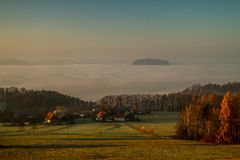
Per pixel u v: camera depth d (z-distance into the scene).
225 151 69.88
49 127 143.75
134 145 82.75
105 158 59.34
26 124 152.75
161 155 63.50
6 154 64.12
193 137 99.56
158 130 125.38
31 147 77.44
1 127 140.50
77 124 158.00
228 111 94.62
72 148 75.44
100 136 107.62
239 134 92.62
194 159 58.28
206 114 100.19
